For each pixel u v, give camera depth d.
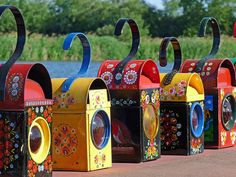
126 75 11.24
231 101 13.19
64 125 10.37
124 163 11.19
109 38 38.34
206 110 12.82
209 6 57.75
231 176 10.20
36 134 9.27
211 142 12.85
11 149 9.03
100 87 10.64
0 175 9.09
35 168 9.22
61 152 10.39
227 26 57.03
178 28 59.16
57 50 32.75
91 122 10.35
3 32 32.47
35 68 9.35
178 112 12.09
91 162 10.35
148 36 57.19
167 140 12.15
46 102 9.41
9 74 9.08
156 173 10.30
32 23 50.81
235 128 13.30
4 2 48.91
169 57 27.58
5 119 9.03
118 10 56.31
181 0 59.47
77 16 53.62
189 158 11.75
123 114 11.23
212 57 13.22
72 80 10.44
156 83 11.65
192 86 12.30
